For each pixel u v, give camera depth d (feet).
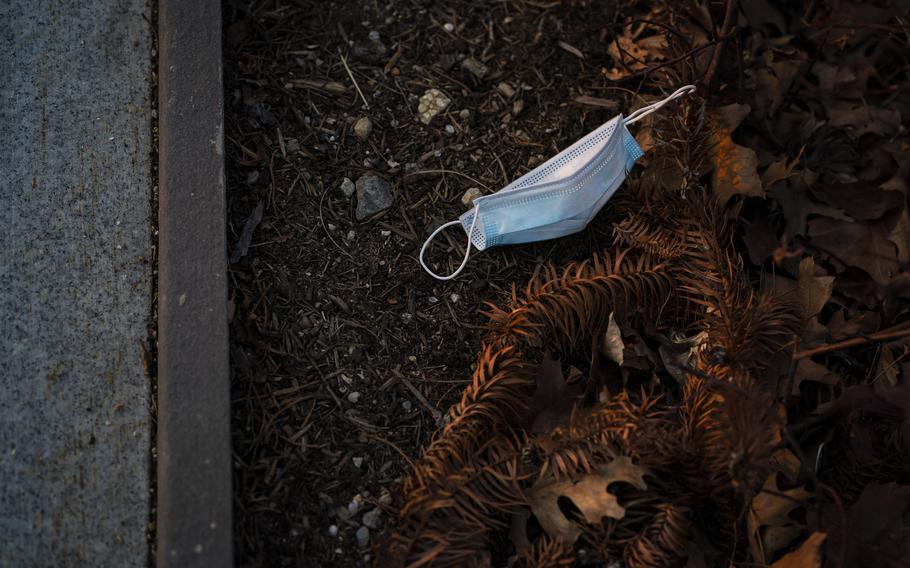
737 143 3.74
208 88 3.55
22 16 3.67
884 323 3.52
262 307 3.43
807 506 3.07
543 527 3.11
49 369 3.28
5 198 3.45
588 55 3.91
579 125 3.79
